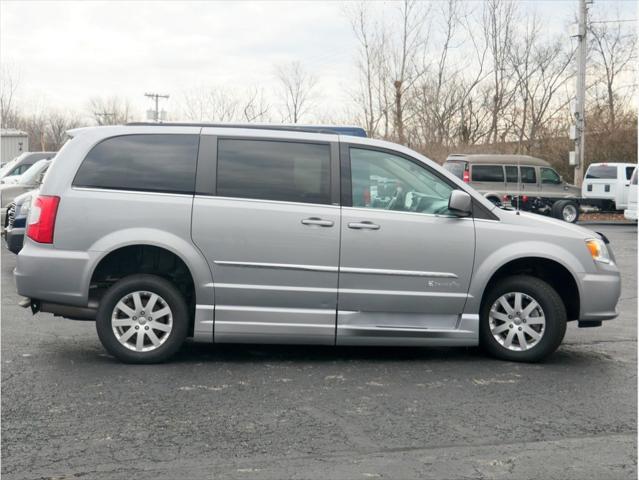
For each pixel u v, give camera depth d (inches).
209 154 258.5
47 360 259.0
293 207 256.4
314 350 284.2
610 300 270.1
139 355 254.5
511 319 269.3
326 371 252.1
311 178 260.4
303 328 256.8
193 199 253.9
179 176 256.4
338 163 261.9
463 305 263.3
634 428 197.0
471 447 181.0
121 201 251.6
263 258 254.2
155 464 167.2
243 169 258.8
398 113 1533.0
